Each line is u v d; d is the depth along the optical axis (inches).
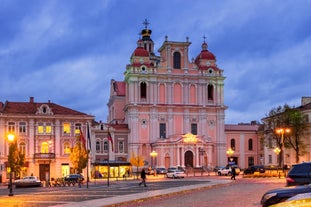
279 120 3796.8
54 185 2760.8
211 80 4963.1
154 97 4800.7
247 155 5113.2
